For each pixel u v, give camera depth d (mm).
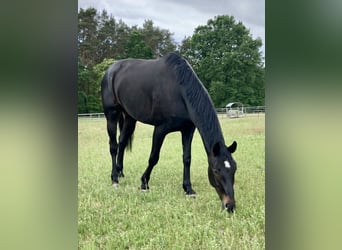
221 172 3043
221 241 3059
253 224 3232
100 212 3408
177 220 3225
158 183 3750
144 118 3648
